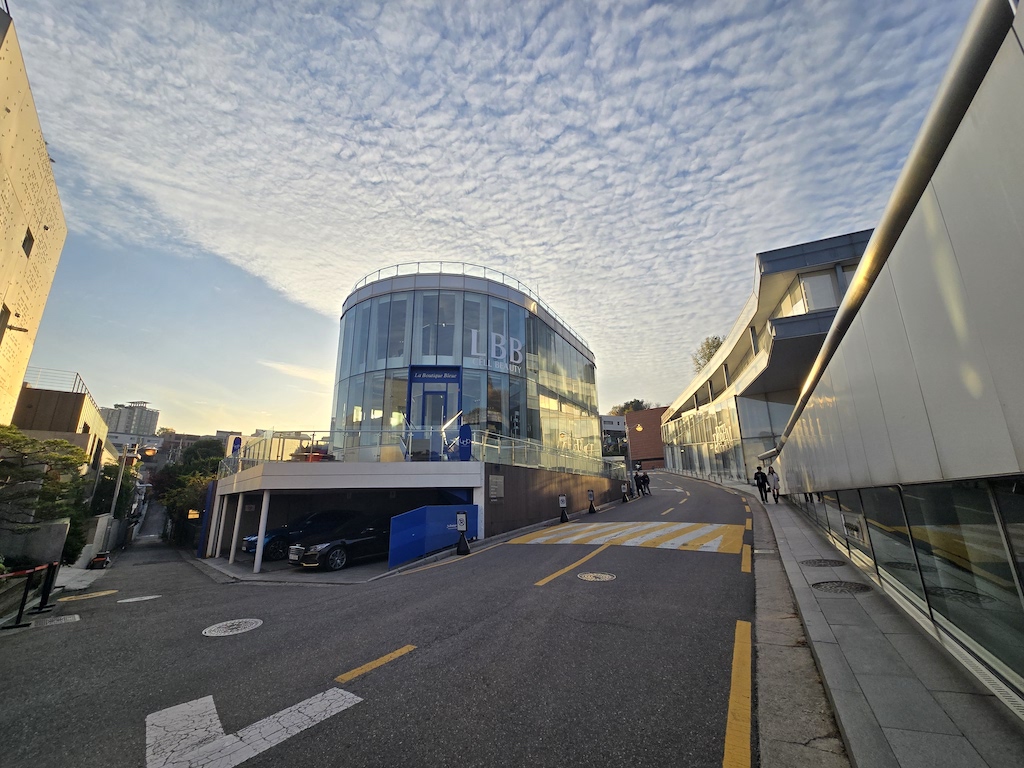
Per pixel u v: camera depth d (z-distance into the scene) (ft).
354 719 12.59
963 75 7.89
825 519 33.91
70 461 41.55
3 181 39.47
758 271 79.30
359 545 44.86
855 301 15.83
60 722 13.16
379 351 78.43
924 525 14.64
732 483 114.32
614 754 10.48
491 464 53.26
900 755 8.90
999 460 8.25
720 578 26.89
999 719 9.91
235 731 12.25
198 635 21.83
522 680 14.65
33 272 52.39
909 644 14.42
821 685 13.35
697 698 12.98
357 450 50.83
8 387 53.72
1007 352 7.56
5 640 22.53
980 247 7.97
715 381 150.71
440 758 10.61
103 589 39.27
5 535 42.50
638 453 248.32
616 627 19.29
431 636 19.33
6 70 36.60
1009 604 9.86
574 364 109.29
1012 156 6.75
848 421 19.71
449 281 81.10
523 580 29.04
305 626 22.21
